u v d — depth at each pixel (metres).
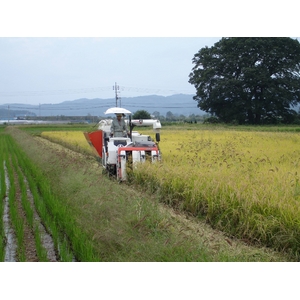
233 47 62.19
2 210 9.38
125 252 6.26
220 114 61.50
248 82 58.69
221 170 10.30
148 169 11.05
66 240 7.29
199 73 64.75
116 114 14.07
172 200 9.57
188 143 20.89
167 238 6.48
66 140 27.70
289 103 59.97
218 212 8.20
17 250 7.09
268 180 9.00
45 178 12.79
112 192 8.83
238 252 6.53
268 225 7.09
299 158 13.97
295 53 60.66
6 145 29.80
